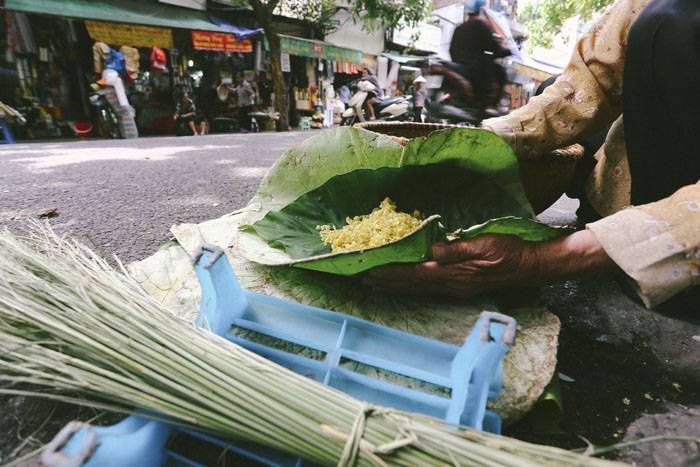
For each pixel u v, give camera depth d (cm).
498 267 98
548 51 1792
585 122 137
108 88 779
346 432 67
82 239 181
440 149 130
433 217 94
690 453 84
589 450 66
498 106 519
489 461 64
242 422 71
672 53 104
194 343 81
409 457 65
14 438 82
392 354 95
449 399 79
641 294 89
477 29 473
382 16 1155
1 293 91
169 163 407
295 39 1147
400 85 1642
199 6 1010
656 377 110
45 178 313
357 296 118
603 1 833
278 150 547
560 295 155
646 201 131
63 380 76
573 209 274
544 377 91
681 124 108
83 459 56
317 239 140
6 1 709
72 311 87
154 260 133
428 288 110
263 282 122
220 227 150
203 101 1107
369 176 147
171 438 77
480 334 74
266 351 92
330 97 1355
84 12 788
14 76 805
